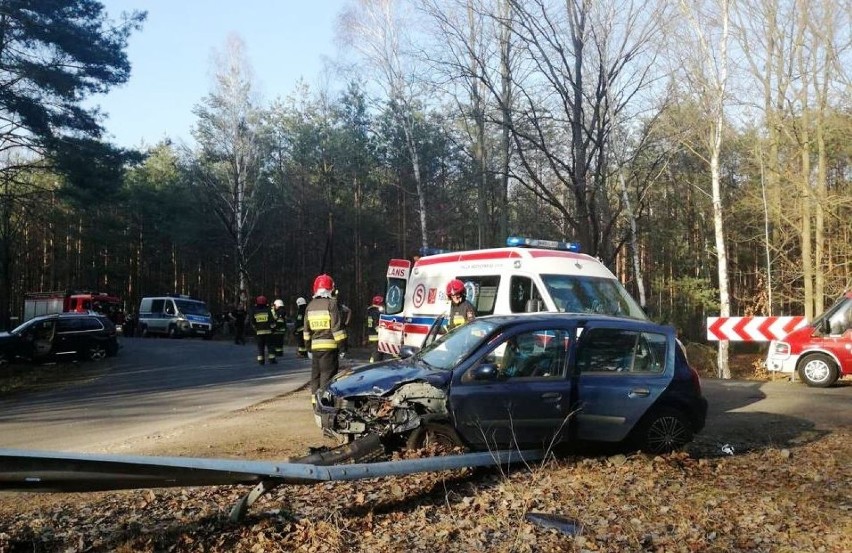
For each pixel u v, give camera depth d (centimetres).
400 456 695
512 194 3488
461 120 3064
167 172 5934
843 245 2536
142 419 1187
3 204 2942
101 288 6216
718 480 689
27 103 2538
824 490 666
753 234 3609
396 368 782
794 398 1334
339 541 511
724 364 2183
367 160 4631
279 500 603
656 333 804
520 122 2258
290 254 5366
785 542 523
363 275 4744
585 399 749
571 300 1094
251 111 4522
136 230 5831
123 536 519
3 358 2419
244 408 1228
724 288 2338
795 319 1638
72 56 2638
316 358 1037
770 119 2450
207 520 552
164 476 509
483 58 2308
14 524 546
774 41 2377
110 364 2420
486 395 713
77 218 3778
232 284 5947
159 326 4209
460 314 1039
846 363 1527
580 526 540
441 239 4284
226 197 4816
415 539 522
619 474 679
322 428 769
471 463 655
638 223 3800
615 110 2216
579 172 2139
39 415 1295
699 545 510
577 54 2102
